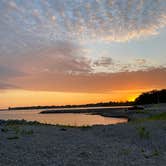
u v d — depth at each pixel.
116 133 18.48
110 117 71.31
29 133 16.73
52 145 13.02
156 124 23.00
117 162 10.13
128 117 63.28
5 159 10.17
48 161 10.01
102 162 10.07
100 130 20.33
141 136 16.81
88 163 9.88
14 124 23.64
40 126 22.17
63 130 19.75
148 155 11.56
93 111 124.94
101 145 13.51
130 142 15.22
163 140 15.52
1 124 23.09
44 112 149.00
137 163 10.08
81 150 12.03
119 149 12.66
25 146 12.61
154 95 144.75
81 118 67.62
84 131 19.88
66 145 13.12
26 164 9.55
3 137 14.91
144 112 66.44
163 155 11.77
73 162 9.95
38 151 11.63
